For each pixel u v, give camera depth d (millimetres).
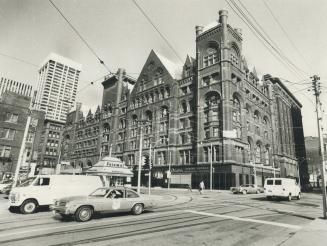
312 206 18781
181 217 12016
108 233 8555
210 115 43500
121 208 12078
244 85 49156
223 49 44562
